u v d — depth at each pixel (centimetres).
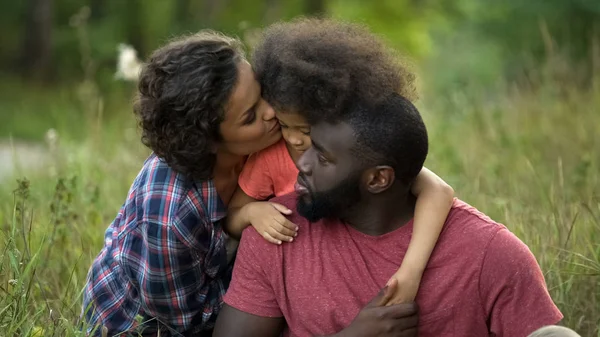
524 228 444
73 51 2350
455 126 790
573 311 390
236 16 2111
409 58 313
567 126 753
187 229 318
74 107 1552
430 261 295
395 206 300
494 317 294
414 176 295
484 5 1744
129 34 2367
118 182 638
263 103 310
